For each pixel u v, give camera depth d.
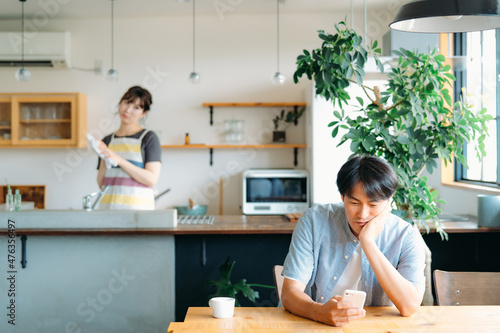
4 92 5.39
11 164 5.45
